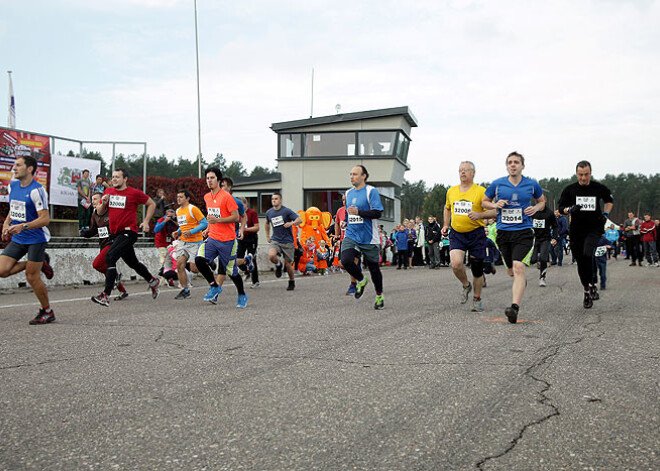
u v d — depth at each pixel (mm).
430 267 23578
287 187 30156
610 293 11305
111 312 8391
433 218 22453
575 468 2703
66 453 2902
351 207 8312
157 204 17766
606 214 8719
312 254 18062
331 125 29812
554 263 23188
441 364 4777
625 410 3551
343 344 5695
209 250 9000
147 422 3359
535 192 7418
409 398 3801
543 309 8648
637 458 2816
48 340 5980
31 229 7035
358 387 4070
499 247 7625
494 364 4773
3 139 15102
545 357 5047
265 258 20000
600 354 5180
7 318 7758
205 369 4641
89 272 13742
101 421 3379
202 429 3238
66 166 16656
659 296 10680
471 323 7125
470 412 3514
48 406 3672
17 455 2881
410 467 2713
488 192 7664
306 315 8000
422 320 7410
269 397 3842
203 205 24266
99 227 9617
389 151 29406
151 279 10023
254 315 8016
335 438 3090
